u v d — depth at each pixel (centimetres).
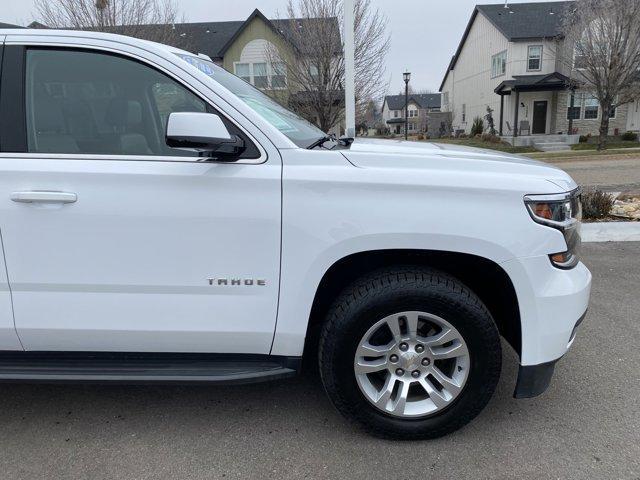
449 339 250
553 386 315
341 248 241
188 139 223
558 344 252
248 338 254
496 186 241
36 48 248
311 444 263
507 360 349
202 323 250
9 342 255
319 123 1744
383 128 6456
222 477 240
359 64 1700
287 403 304
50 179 239
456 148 312
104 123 254
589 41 2211
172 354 262
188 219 240
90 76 252
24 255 243
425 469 243
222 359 264
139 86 255
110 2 1522
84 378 253
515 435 268
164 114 254
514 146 2714
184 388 323
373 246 241
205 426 281
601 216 743
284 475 241
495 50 3197
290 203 240
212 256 243
